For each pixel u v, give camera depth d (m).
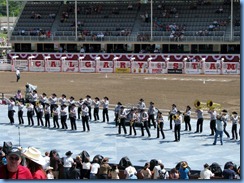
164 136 38.62
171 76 79.38
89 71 87.31
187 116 40.97
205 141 37.53
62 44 97.69
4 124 45.81
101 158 26.39
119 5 102.81
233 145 36.09
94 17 101.00
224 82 70.69
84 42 94.75
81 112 43.12
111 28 97.81
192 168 29.69
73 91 63.72
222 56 85.88
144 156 33.16
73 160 26.69
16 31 100.81
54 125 43.78
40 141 38.47
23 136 40.44
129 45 94.69
